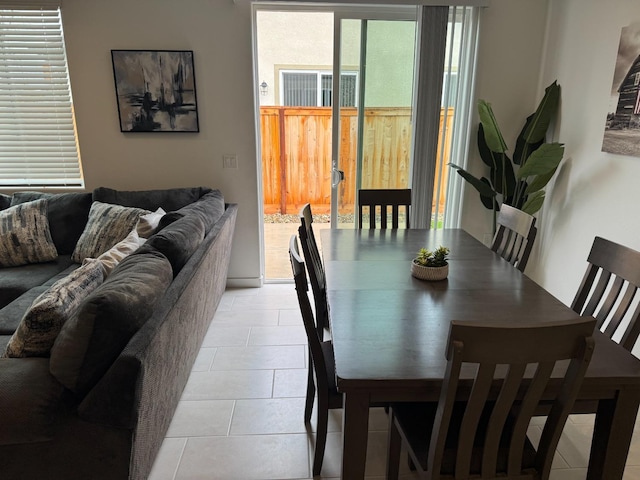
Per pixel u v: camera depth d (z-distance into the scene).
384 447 2.00
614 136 2.66
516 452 1.28
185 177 3.60
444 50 3.33
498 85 3.54
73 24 3.25
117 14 3.25
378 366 1.29
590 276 1.85
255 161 3.59
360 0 3.25
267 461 1.92
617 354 1.39
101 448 1.46
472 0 3.26
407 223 3.09
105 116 3.43
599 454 1.43
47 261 3.07
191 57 3.33
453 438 1.41
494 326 1.05
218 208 3.07
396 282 1.95
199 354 2.75
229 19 3.29
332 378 1.79
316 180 6.73
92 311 1.37
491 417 1.22
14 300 2.55
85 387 1.43
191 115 3.45
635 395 1.32
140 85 3.37
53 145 3.55
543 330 1.06
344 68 3.48
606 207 2.78
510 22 3.42
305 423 2.15
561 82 3.25
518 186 3.44
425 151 3.54
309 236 2.18
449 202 3.76
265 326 3.13
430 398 1.28
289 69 6.83
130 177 3.57
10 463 1.46
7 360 1.47
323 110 6.35
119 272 1.76
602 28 2.79
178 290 1.86
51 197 3.30
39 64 3.37
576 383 1.15
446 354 1.11
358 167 3.69
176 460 1.91
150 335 1.50
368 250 2.44
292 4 3.30
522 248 2.30
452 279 1.99
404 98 3.56
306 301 1.56
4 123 3.48
